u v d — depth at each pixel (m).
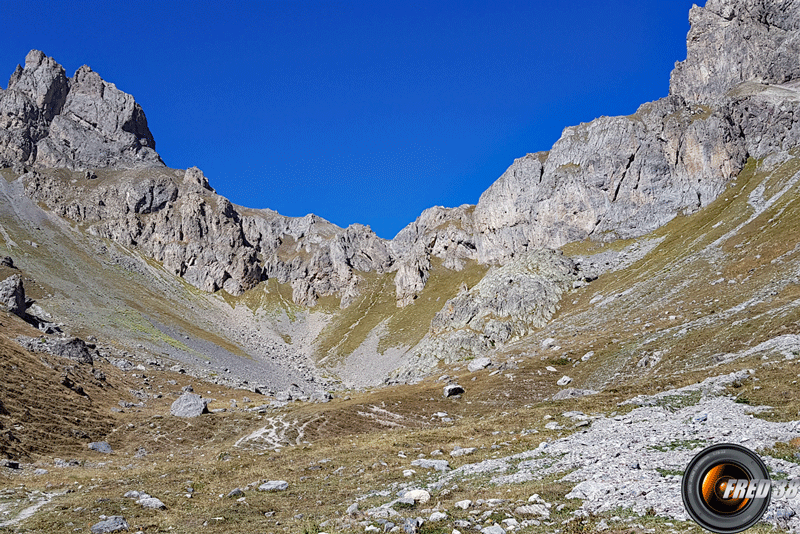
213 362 161.62
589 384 87.00
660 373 75.12
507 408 86.25
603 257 193.00
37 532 27.95
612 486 22.73
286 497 33.50
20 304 120.19
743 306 85.81
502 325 156.38
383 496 29.45
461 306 177.62
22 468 53.06
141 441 75.62
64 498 37.28
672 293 120.44
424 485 30.52
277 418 87.38
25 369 83.88
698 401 41.72
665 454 27.25
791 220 121.12
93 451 67.25
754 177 185.62
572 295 162.12
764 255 110.44
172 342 166.75
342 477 37.69
